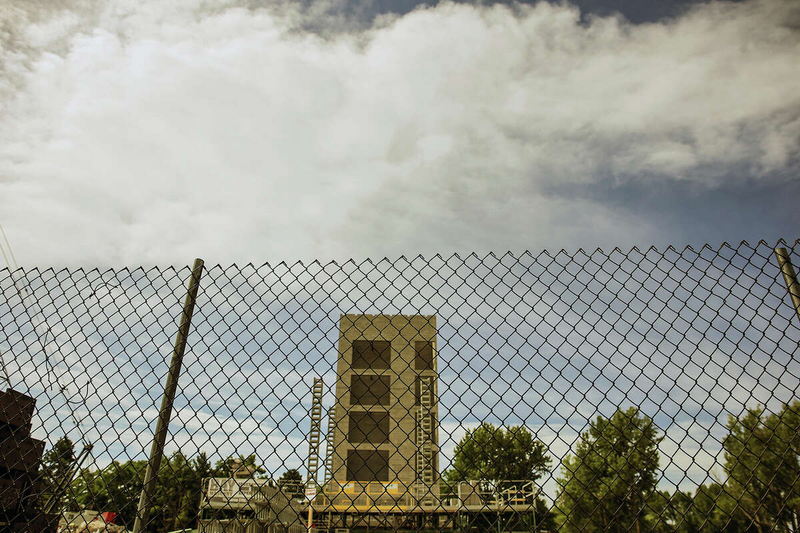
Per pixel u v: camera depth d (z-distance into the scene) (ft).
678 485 7.82
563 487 7.91
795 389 8.27
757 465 7.81
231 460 8.60
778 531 7.39
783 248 9.16
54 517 8.59
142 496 8.32
